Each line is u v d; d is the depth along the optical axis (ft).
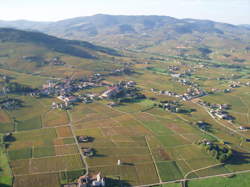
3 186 510.58
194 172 583.58
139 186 528.63
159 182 545.03
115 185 526.16
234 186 539.70
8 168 571.28
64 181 532.32
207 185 540.52
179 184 538.88
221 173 583.99
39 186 515.50
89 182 524.93
